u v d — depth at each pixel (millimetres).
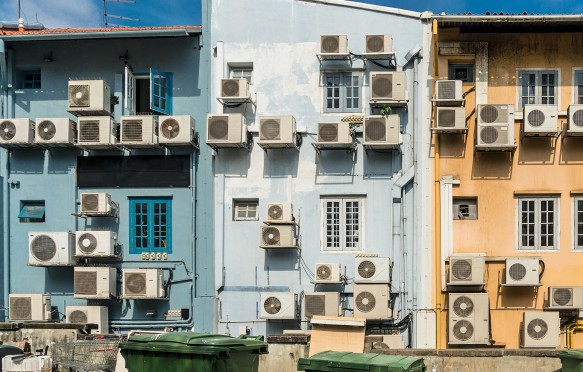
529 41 15961
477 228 15648
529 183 15633
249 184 16203
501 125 15031
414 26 15945
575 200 15617
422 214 15641
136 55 17031
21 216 16828
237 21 16516
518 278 15023
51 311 16500
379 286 15188
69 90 16250
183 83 16906
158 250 16641
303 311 15516
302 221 16000
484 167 15703
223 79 15789
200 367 9438
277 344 12398
